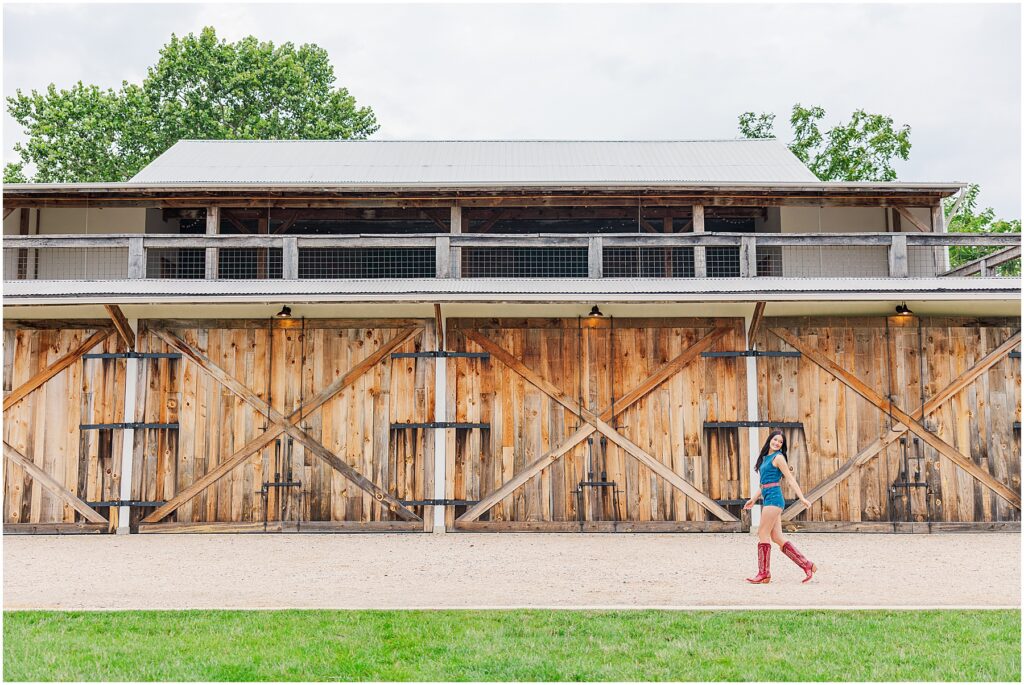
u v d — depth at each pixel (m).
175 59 30.09
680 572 8.53
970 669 5.28
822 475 11.56
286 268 11.91
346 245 11.99
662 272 15.04
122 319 11.46
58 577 8.31
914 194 13.80
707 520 11.51
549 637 5.94
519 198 13.40
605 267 15.26
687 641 5.85
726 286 11.43
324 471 11.58
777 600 7.15
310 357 11.71
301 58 32.62
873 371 11.72
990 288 10.80
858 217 15.06
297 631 6.09
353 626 6.22
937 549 10.07
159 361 11.68
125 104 29.67
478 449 11.61
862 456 11.60
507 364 11.71
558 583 7.95
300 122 31.12
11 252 14.22
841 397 11.69
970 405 11.70
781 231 14.99
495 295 10.66
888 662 5.42
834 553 9.76
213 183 13.04
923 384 11.71
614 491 11.55
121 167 30.23
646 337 11.75
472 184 13.02
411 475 11.56
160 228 15.34
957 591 7.54
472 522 11.52
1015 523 11.51
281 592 7.55
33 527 11.44
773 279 11.79
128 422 11.55
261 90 30.64
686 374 11.70
